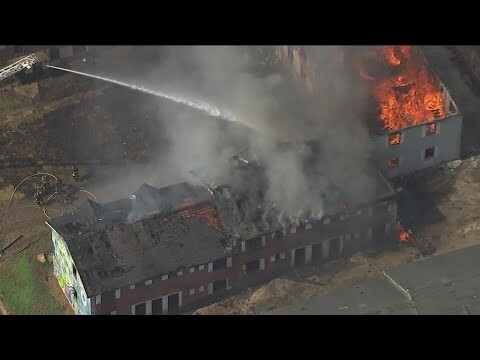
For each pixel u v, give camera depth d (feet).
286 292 310.04
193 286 308.40
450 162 358.84
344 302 299.38
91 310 296.51
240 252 310.65
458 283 304.30
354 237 326.24
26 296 317.01
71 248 301.02
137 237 306.14
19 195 352.69
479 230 335.47
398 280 305.94
